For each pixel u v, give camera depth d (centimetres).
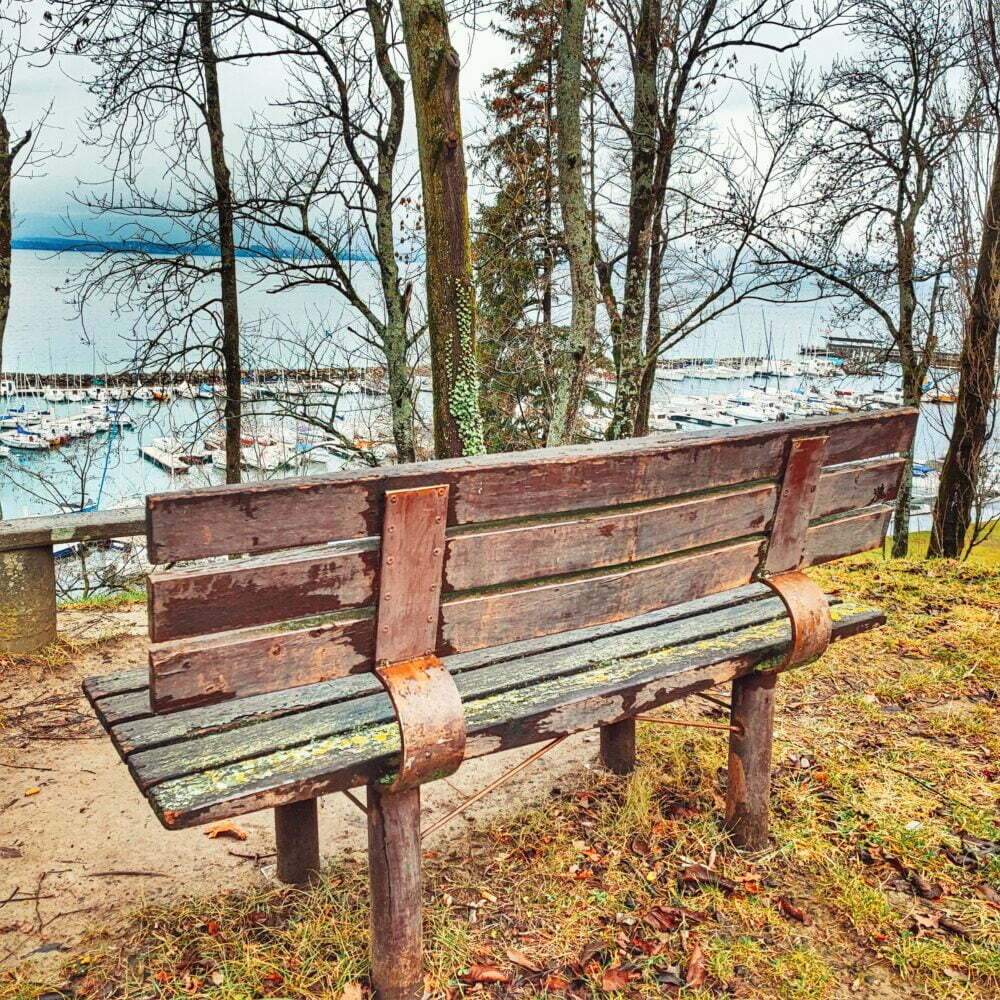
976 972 203
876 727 336
